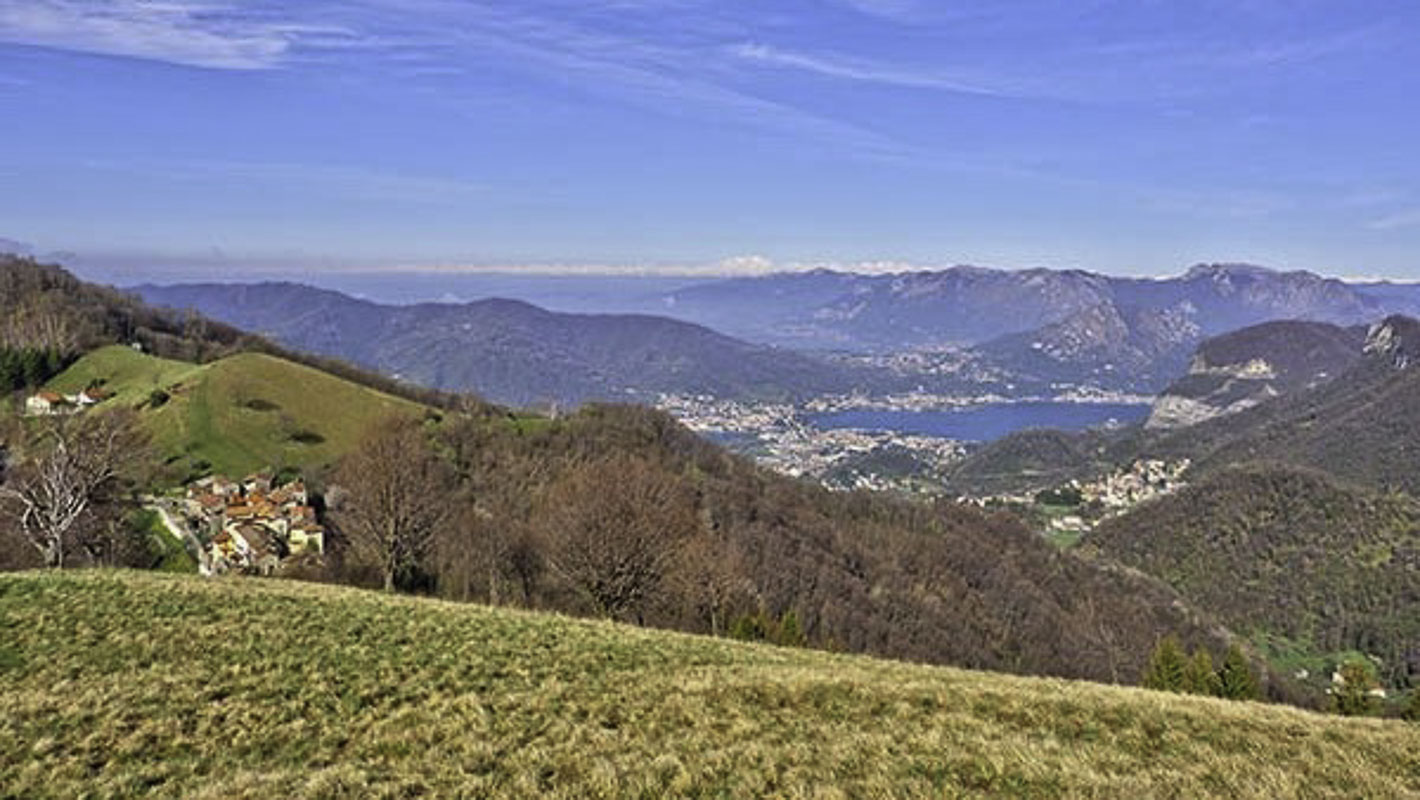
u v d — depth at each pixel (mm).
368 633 24219
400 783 14398
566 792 14078
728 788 14312
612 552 49625
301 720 18000
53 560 46344
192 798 14117
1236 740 17688
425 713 18438
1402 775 16172
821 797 13852
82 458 53094
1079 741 17453
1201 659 50125
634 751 15977
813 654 28609
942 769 15211
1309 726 18844
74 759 16016
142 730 17266
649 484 73562
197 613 25047
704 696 19438
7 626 23250
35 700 18469
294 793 14031
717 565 59062
